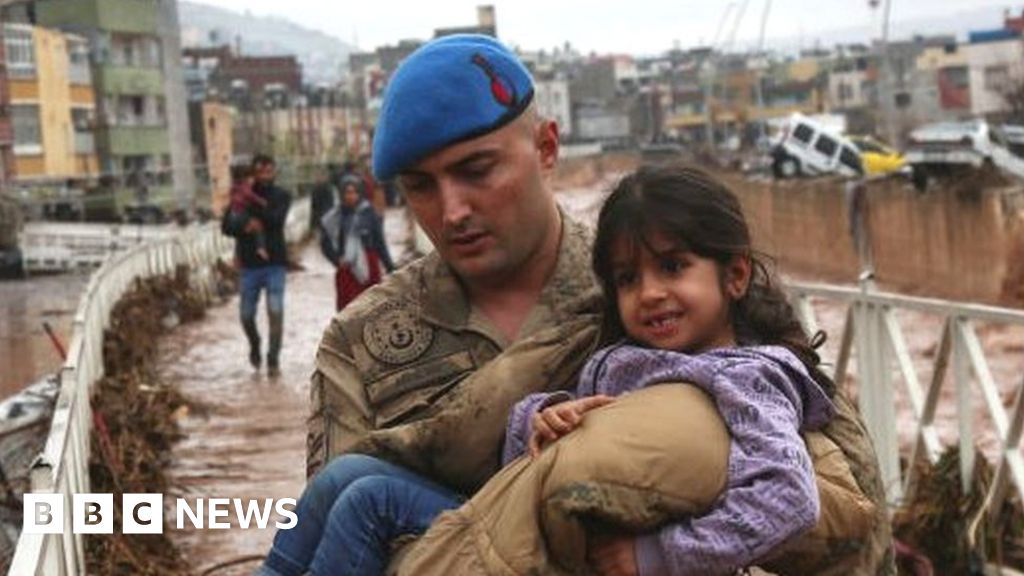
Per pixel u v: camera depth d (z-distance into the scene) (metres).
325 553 2.79
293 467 9.58
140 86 70.06
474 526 2.61
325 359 3.27
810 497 2.48
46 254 41.31
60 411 6.15
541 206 3.17
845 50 132.25
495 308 3.22
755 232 2.86
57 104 62.88
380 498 2.80
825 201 36.72
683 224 2.71
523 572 2.53
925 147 32.31
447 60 3.07
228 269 26.34
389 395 3.19
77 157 64.94
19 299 32.06
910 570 5.01
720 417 2.59
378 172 3.16
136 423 10.24
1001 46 98.06
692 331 2.75
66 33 66.75
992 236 26.70
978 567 6.26
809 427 2.74
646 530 2.53
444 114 3.04
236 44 156.00
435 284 3.24
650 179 2.79
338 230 11.92
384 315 3.25
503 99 3.08
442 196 3.10
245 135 94.75
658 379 2.67
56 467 4.81
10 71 59.28
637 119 137.88
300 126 103.50
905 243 31.06
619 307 2.82
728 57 106.56
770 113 110.50
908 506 6.72
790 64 120.25
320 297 22.80
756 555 2.46
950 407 11.16
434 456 2.95
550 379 2.94
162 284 20.22
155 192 67.62
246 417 11.57
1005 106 78.69
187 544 7.69
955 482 6.54
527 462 2.63
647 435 2.53
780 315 2.84
